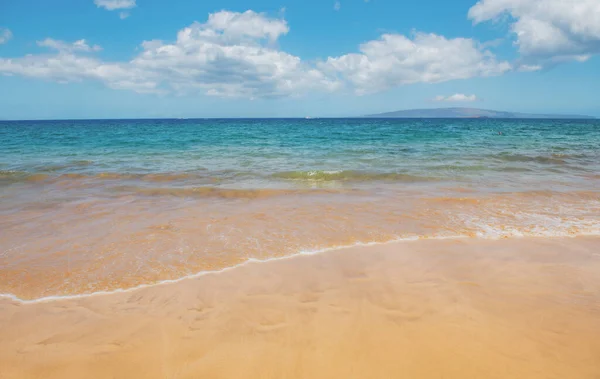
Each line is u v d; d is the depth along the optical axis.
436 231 5.51
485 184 9.01
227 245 4.98
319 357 2.66
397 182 9.45
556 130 36.22
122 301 3.50
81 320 3.19
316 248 4.87
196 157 14.86
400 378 2.45
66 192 8.29
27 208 6.89
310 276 4.00
